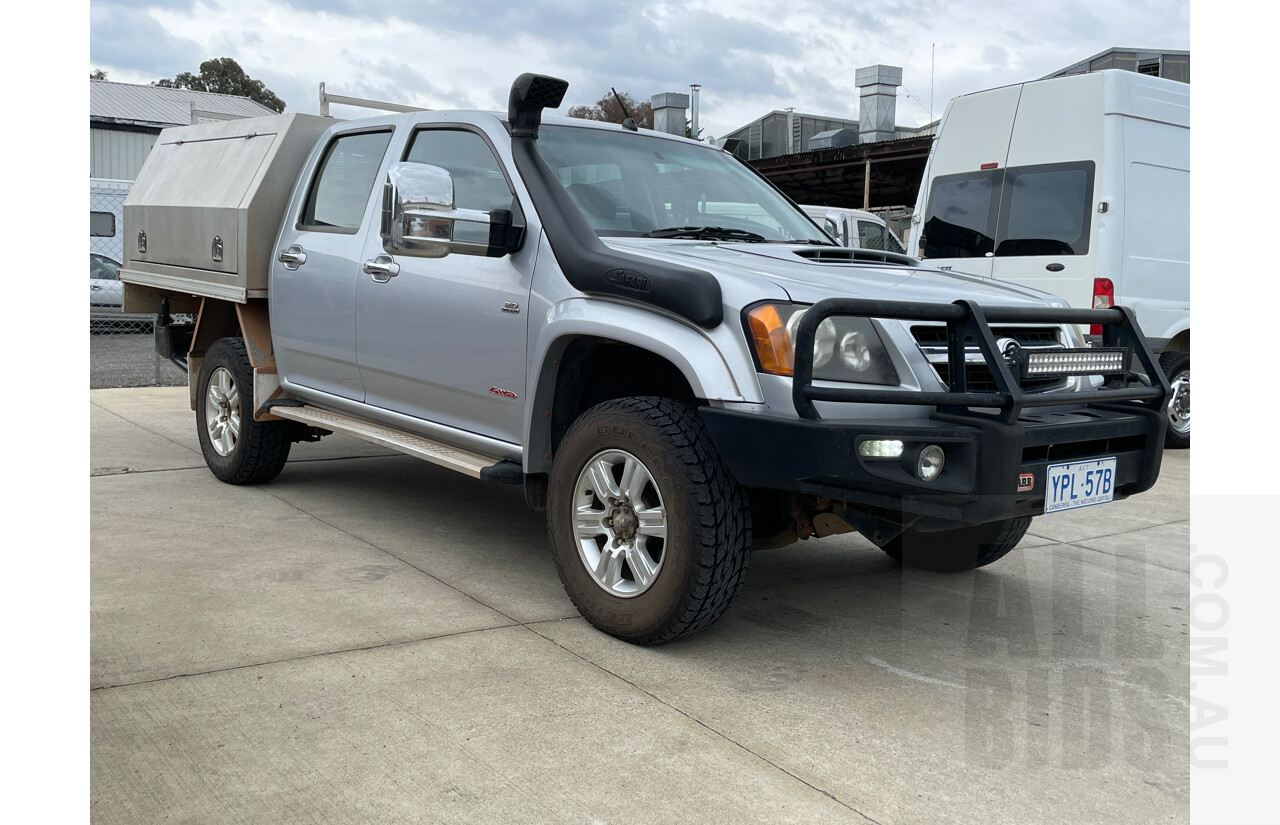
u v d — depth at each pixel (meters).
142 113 32.84
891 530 3.05
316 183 4.95
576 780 2.37
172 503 4.98
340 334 4.55
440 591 3.73
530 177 3.68
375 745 2.50
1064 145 7.41
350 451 6.55
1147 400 3.22
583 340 3.42
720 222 4.07
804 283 3.06
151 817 2.14
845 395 2.76
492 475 3.65
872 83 20.56
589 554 3.34
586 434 3.29
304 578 3.82
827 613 3.66
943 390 2.99
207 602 3.51
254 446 5.21
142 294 6.31
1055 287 7.41
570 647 3.21
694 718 2.73
